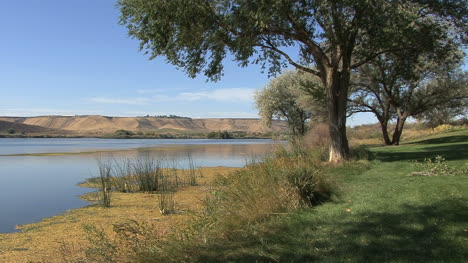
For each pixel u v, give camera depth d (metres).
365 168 11.66
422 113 28.31
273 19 12.56
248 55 13.13
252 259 4.32
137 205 10.85
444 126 34.88
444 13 14.16
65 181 16.34
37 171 20.23
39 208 10.70
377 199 6.98
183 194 12.64
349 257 4.16
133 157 29.84
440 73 22.89
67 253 6.40
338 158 13.57
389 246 4.43
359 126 51.53
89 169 21.12
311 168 8.42
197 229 6.04
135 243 5.31
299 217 6.12
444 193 6.91
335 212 6.31
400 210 6.03
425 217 5.50
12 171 20.22
